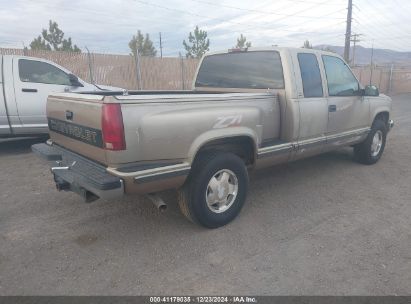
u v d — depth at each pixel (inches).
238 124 151.4
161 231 151.7
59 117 153.4
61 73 297.0
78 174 129.4
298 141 183.5
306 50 187.6
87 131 131.6
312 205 181.9
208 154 146.7
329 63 202.8
